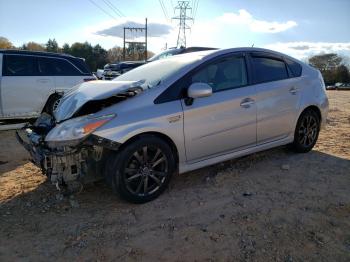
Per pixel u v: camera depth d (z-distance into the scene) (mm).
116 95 3674
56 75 8312
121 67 16797
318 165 4918
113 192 3785
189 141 4016
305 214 3498
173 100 3914
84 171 3605
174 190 4172
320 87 5500
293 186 4199
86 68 8836
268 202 3785
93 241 3137
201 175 4602
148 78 4273
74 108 3855
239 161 5102
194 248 2982
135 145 3641
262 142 4777
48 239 3188
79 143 3436
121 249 3004
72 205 3822
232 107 4312
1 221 3525
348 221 3352
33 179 4660
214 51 4465
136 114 3662
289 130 5078
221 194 4020
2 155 5879
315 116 5449
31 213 3689
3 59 7785
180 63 4336
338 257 2807
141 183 3768
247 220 3406
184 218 3498
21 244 3119
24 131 4312
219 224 3354
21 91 7863
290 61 5230
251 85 4574
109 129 3490
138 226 3371
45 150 3600
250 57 4695
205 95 3883
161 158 3859
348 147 5840
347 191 4031
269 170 4738
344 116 9641
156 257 2879
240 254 2877
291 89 5012
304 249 2920
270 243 3016
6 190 4301
